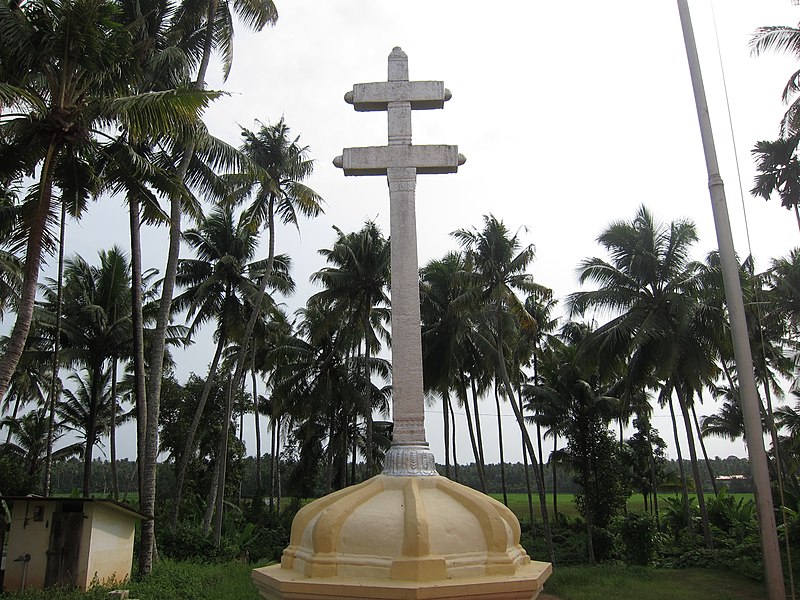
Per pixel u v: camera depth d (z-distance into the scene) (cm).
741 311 804
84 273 2805
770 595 737
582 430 3020
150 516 1723
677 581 2073
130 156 1392
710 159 873
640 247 2405
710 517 3247
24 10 1216
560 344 3250
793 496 2788
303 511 434
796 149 1834
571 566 2627
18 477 2662
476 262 2477
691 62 927
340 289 2806
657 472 4353
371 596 336
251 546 2722
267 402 3891
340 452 3738
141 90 1708
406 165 517
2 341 3016
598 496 3152
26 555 1482
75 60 1220
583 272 2511
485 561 372
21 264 1953
